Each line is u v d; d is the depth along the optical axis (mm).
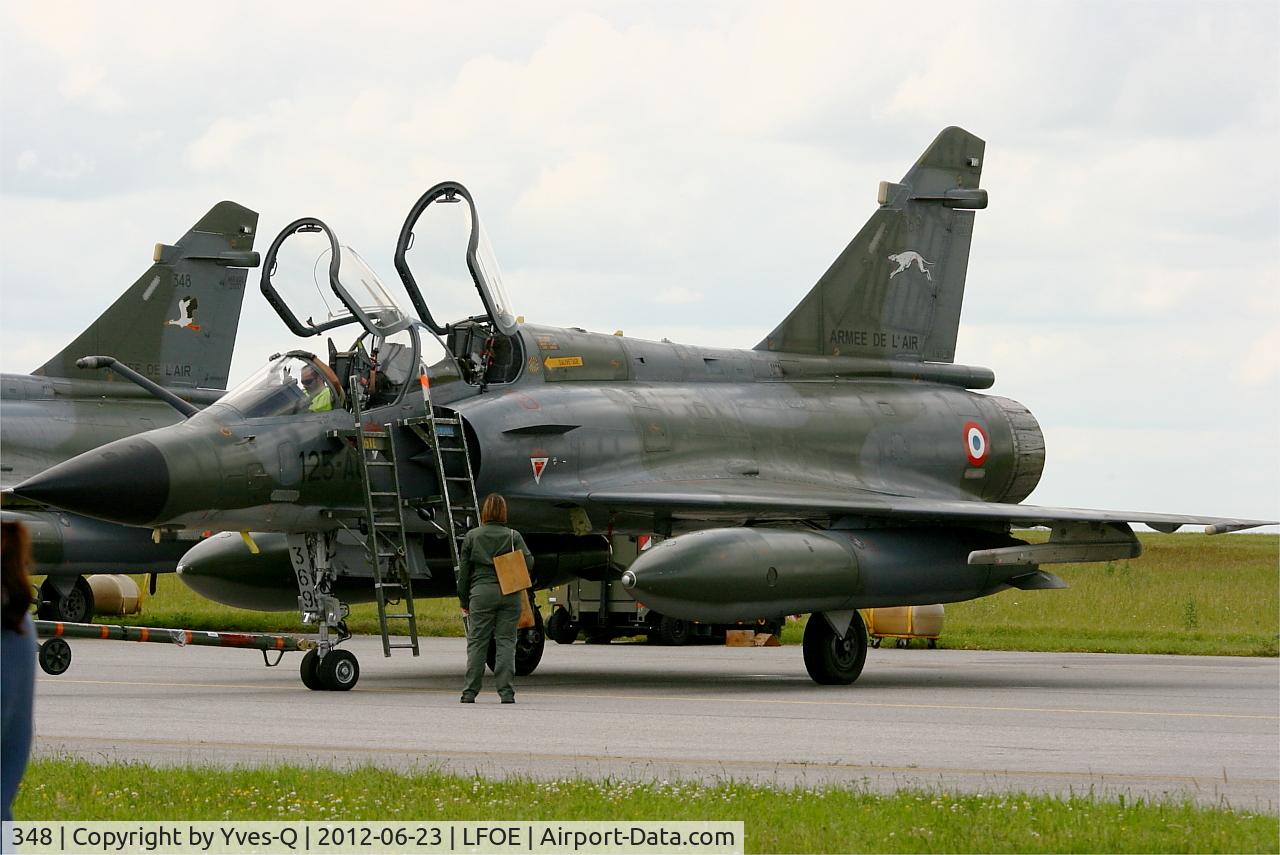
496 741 23859
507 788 18266
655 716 27781
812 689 35125
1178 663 46562
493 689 34562
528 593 39469
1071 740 24625
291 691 33219
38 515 55531
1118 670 42844
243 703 30047
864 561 36125
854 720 27469
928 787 19234
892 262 46312
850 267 45438
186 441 31875
